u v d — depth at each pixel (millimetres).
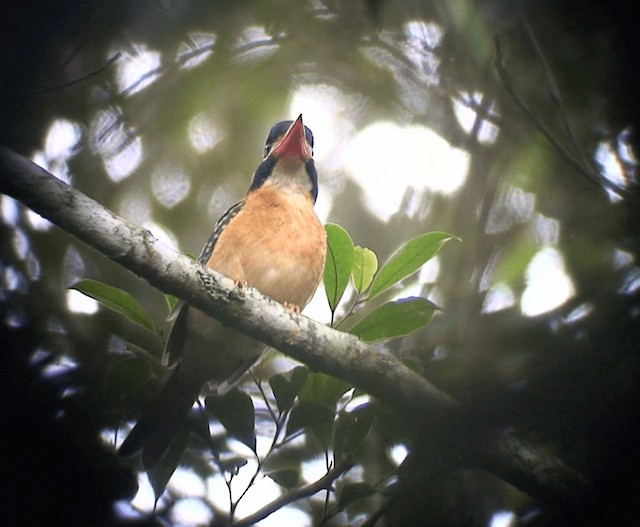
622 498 7695
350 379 7863
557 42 11266
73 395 9570
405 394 7848
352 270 8297
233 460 7840
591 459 8234
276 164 10250
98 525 8953
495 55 10570
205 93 12609
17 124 10719
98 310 11156
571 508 7711
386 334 8078
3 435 9086
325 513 7477
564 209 11289
